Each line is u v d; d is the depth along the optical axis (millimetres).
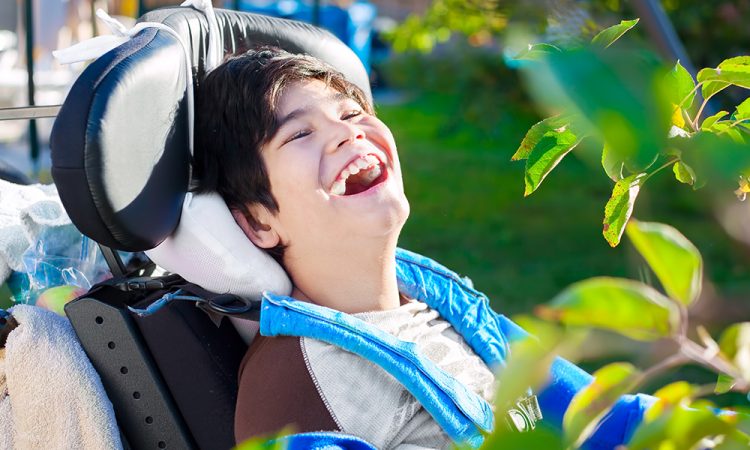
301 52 1617
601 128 450
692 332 582
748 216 552
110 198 1133
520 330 1483
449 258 3725
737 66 763
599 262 3672
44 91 4238
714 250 3336
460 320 1443
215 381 1299
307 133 1302
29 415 1256
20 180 1758
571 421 579
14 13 4566
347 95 1384
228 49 1537
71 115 1121
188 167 1319
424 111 6473
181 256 1303
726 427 560
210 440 1292
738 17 4082
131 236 1181
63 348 1263
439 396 1217
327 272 1320
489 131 5438
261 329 1231
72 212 1146
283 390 1199
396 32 5703
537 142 868
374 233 1276
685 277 552
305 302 1265
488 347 1426
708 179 550
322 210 1279
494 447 534
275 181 1301
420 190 4758
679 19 4094
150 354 1278
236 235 1312
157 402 1276
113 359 1271
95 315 1261
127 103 1157
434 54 5531
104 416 1250
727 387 652
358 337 1209
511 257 3750
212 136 1350
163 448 1290
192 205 1313
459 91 5410
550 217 4320
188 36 1435
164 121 1242
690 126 769
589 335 540
